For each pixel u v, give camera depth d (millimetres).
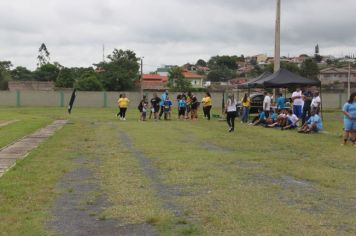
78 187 9469
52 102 57438
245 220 7012
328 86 70188
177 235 6375
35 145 16641
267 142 17656
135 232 6543
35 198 8461
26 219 7121
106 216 7316
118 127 24750
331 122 29828
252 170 11508
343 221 7008
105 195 8773
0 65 99625
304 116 23328
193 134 20688
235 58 129500
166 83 91312
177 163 12438
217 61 127312
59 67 101562
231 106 22125
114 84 78375
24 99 57188
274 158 13602
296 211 7559
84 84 73875
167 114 33125
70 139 18578
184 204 8023
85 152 14742
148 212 7480
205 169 11555
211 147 16062
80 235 6438
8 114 37938
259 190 9180
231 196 8625
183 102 32594
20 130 22312
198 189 9258
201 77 110375
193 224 6848
